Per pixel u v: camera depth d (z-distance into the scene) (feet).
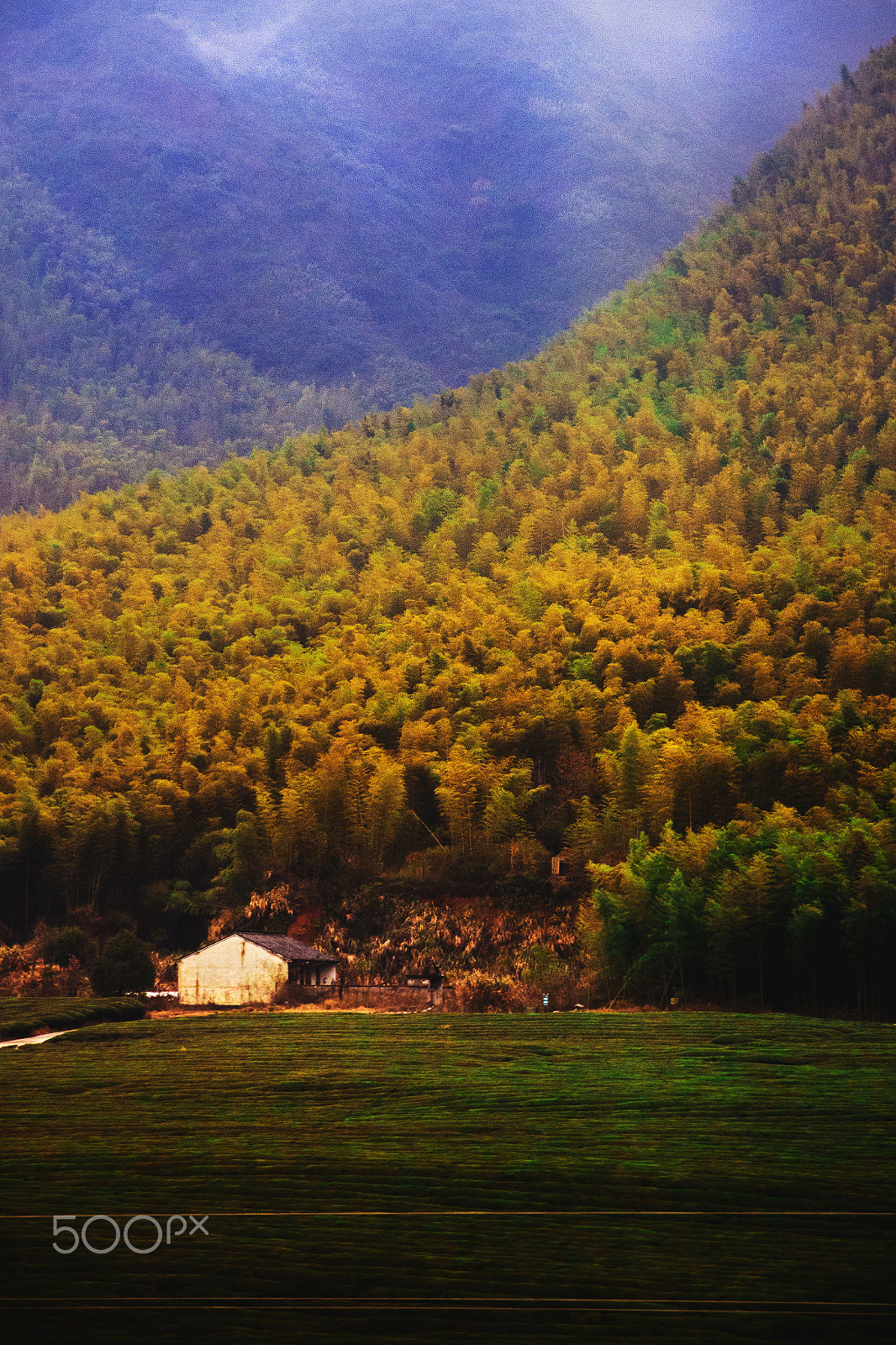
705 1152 164.55
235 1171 154.10
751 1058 229.86
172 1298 112.27
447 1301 112.98
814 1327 107.76
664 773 377.50
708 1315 110.32
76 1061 230.27
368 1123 181.68
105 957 336.70
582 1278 119.34
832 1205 142.20
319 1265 121.80
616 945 310.86
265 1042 250.57
